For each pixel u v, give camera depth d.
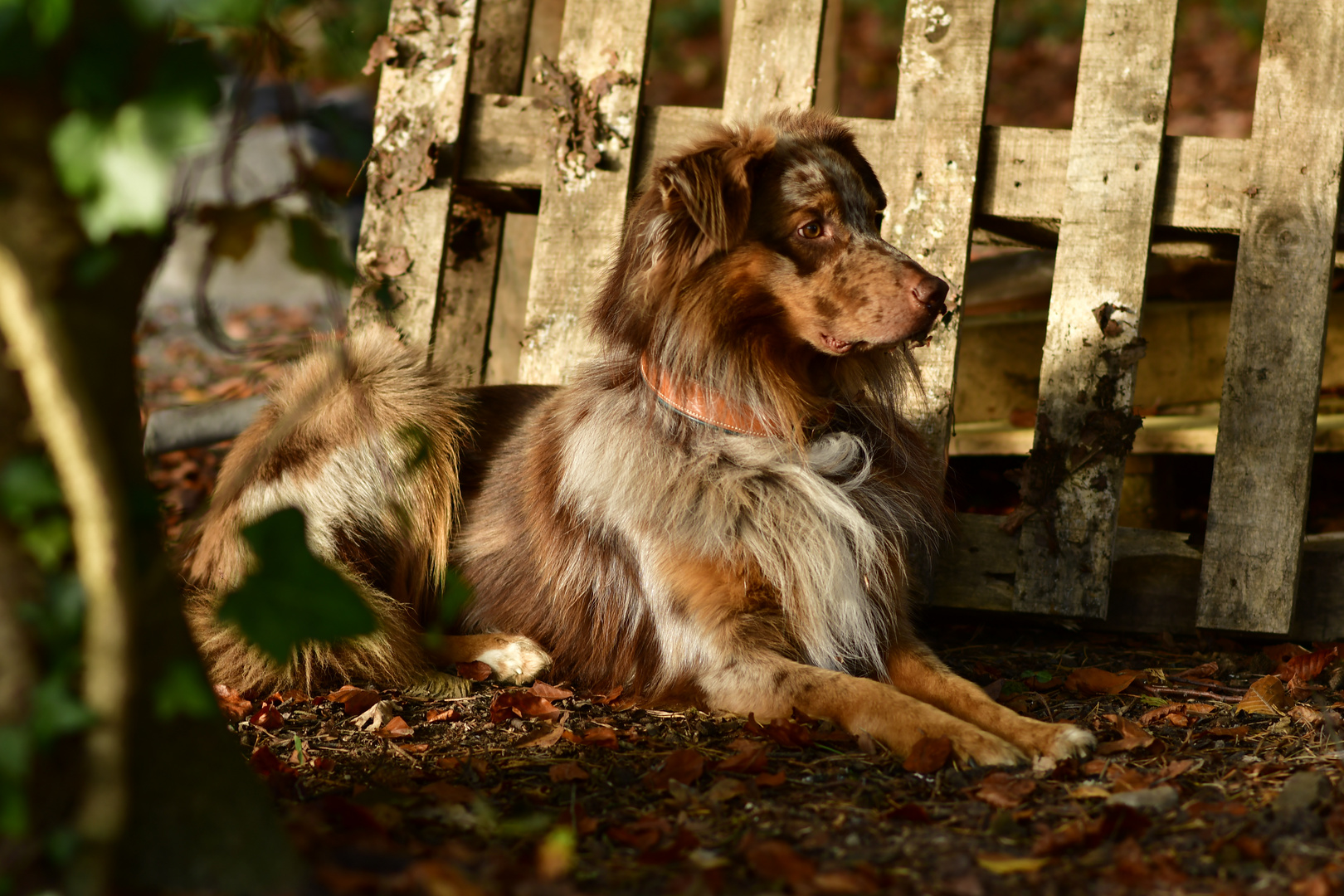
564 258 4.33
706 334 3.46
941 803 2.54
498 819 2.42
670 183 3.36
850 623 3.45
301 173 1.85
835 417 3.72
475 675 3.73
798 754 2.91
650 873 2.11
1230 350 3.90
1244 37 12.98
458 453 4.15
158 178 1.50
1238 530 3.90
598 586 3.66
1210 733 3.01
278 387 4.12
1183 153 3.99
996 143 4.13
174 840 1.86
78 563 1.63
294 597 1.70
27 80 1.61
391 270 4.35
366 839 2.16
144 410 6.57
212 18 1.59
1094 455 3.98
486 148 4.38
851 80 13.88
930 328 3.39
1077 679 3.56
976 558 4.13
